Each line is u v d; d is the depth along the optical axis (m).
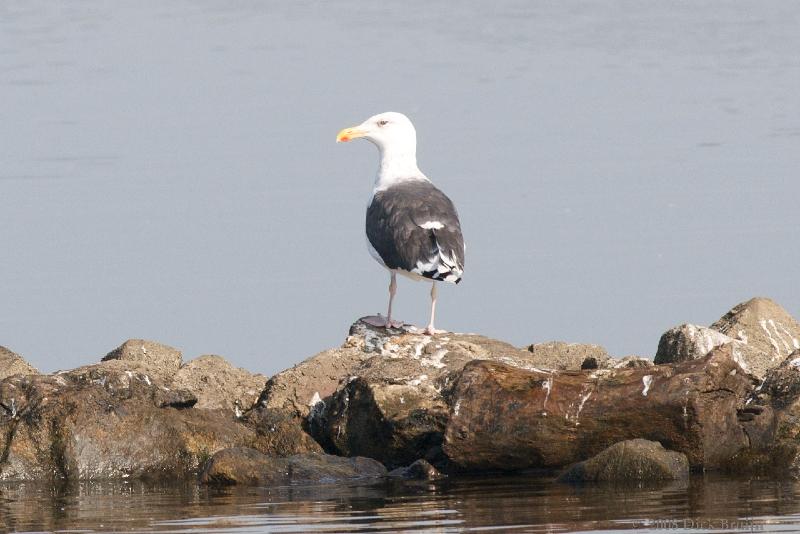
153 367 17.95
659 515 12.52
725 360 15.06
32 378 16.33
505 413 15.09
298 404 17.08
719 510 12.67
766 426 15.23
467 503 13.41
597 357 18.19
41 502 14.30
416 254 18.95
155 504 13.95
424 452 15.87
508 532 11.99
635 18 63.72
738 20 62.16
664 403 14.67
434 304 19.31
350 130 20.83
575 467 14.54
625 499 13.32
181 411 16.36
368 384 16.25
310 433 16.91
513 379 15.34
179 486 15.07
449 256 18.94
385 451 16.02
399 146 20.78
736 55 54.69
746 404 15.85
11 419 15.95
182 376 17.62
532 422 14.98
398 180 20.48
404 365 17.06
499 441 15.04
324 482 14.91
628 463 14.32
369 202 20.30
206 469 15.15
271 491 14.49
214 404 17.38
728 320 19.00
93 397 16.00
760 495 13.35
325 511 13.23
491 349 18.25
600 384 15.07
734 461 14.82
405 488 14.42
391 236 19.23
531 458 15.07
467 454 15.15
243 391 17.61
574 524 12.25
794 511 12.54
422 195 19.70
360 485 14.70
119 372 16.55
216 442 16.03
